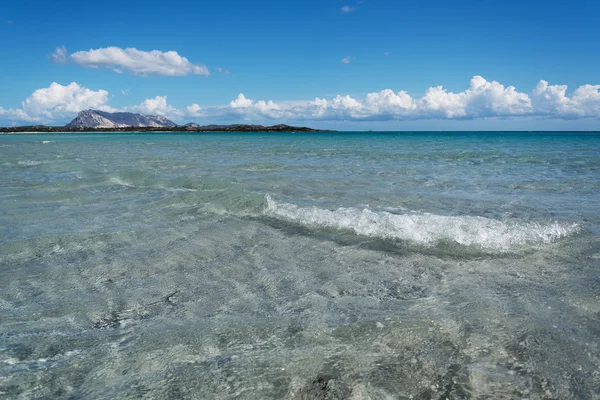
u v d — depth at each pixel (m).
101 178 11.74
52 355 2.85
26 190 9.98
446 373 2.65
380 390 2.48
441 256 5.16
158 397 2.40
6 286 4.20
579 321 3.33
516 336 3.10
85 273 4.60
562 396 2.42
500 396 2.43
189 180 11.20
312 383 2.54
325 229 6.47
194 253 5.34
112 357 2.83
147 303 3.80
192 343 3.03
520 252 5.26
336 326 3.29
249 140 55.69
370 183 11.48
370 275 4.52
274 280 4.39
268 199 8.11
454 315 3.48
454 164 17.59
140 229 6.47
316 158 21.03
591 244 5.53
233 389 2.48
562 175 13.63
